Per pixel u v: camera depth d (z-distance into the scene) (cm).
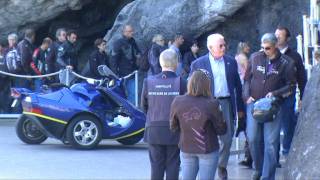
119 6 3575
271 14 2939
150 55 2698
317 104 1449
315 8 2136
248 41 2995
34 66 2895
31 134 2241
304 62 2083
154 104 1367
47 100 2094
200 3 2969
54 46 2872
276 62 1549
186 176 1273
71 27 3512
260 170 1602
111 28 3406
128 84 2847
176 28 3006
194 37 3017
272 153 1530
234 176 1747
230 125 1609
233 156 2064
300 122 1483
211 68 1608
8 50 2975
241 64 1897
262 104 1502
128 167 1847
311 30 2120
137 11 3117
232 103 1619
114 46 2831
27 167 1825
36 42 3488
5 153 2055
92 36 3581
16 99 2316
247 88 1581
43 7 3259
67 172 1761
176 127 1286
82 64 3525
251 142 1586
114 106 2180
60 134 2114
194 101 1259
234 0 2856
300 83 1736
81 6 3338
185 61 2759
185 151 1265
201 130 1250
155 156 1365
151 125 1362
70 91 2133
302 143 1432
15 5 3219
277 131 1533
